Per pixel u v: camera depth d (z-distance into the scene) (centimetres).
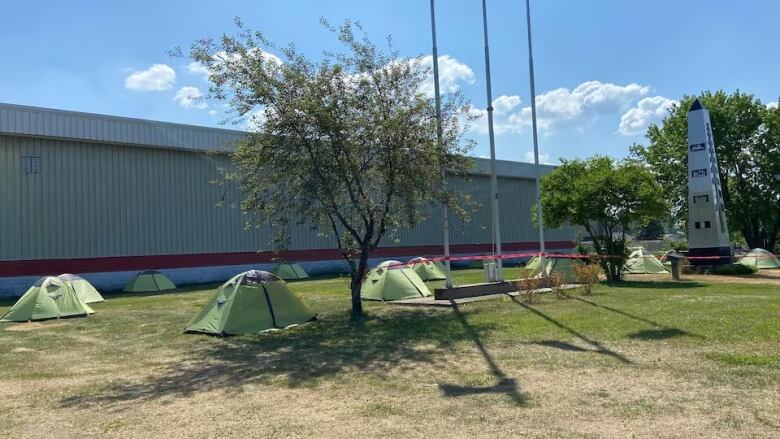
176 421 607
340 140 1273
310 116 1227
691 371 715
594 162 2348
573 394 638
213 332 1191
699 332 959
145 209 2938
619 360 796
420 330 1146
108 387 777
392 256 3972
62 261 2659
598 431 517
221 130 3200
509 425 543
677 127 3828
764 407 566
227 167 3244
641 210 2103
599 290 1777
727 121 3678
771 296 1482
